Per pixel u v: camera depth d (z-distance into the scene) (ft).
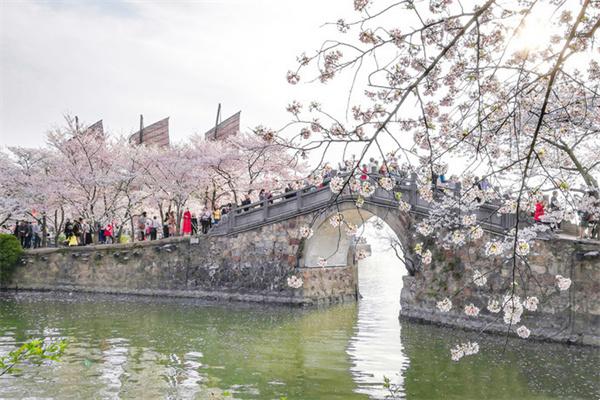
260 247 103.09
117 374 50.75
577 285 65.36
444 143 29.58
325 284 102.89
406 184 83.82
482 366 55.01
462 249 76.89
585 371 53.01
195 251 109.70
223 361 56.24
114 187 128.36
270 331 72.59
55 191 120.88
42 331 69.77
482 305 73.77
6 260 116.47
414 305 81.71
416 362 56.39
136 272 113.19
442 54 16.71
